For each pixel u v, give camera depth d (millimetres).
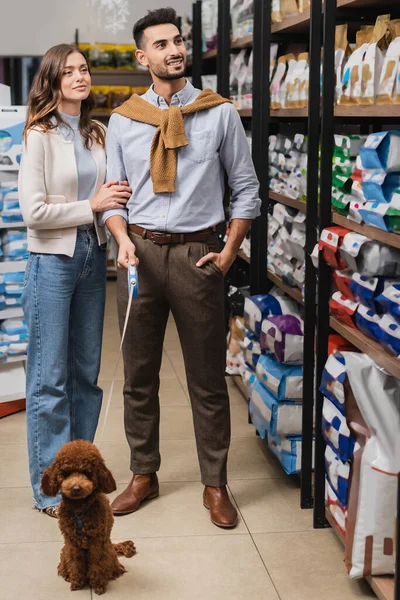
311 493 2887
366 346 2252
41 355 2789
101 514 2281
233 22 4121
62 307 2758
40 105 2693
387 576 2211
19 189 2689
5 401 3865
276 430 3008
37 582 2383
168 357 4938
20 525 2740
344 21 2484
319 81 2637
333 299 2551
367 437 2246
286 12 3215
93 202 2686
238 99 4012
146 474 2898
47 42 4262
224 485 2807
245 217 2674
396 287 2119
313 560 2510
